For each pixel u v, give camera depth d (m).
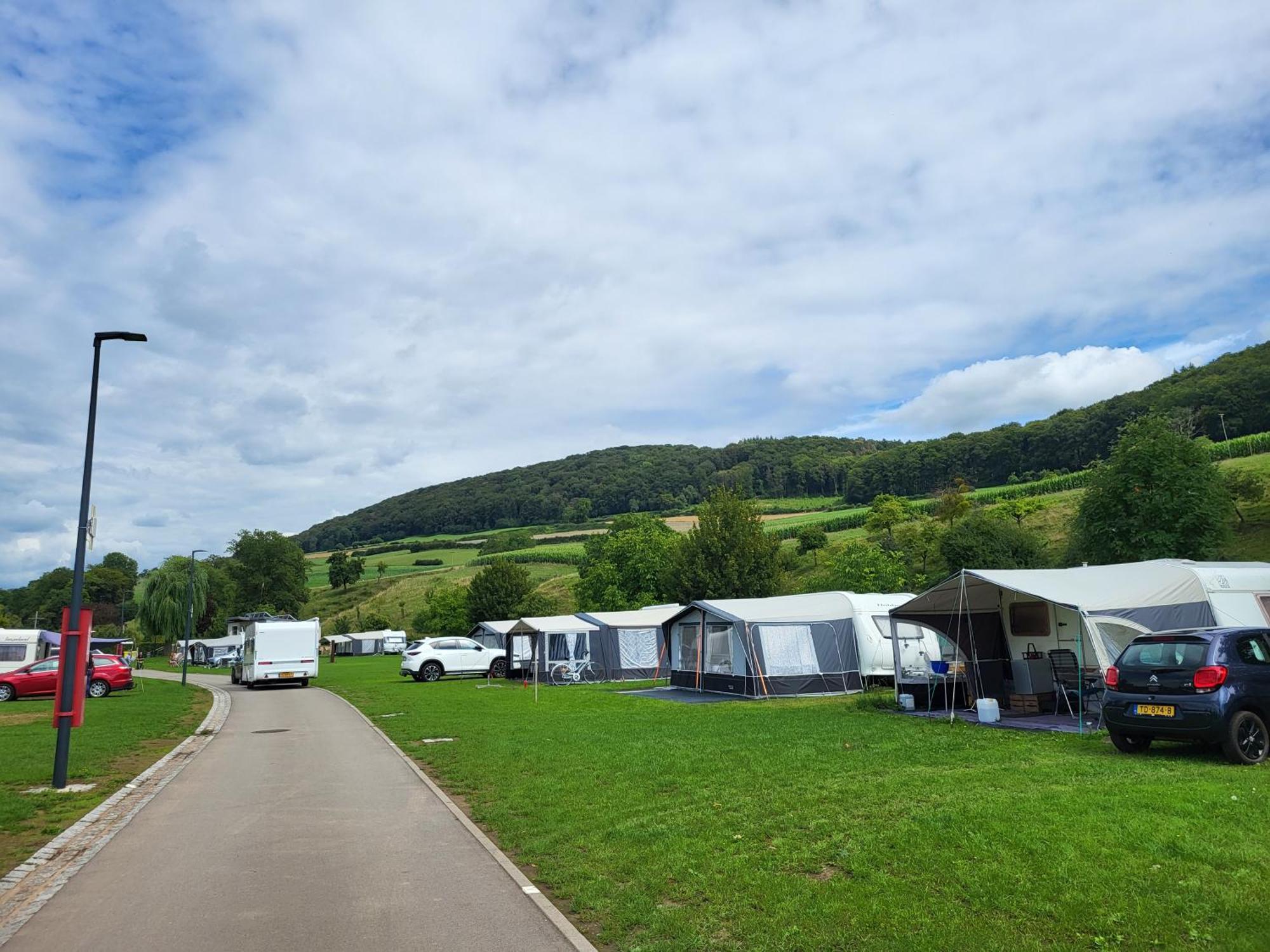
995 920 5.51
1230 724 10.44
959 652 19.84
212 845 8.48
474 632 45.41
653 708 21.73
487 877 7.13
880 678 25.25
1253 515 45.72
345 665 59.97
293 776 12.69
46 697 30.39
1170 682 10.97
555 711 21.50
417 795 10.91
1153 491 32.44
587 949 5.44
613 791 10.28
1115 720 11.50
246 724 20.77
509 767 12.41
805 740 14.00
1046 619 18.94
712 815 8.67
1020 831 7.18
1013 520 59.94
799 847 7.33
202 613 82.00
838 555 52.00
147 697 30.12
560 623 35.03
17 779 12.29
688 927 5.66
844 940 5.30
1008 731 14.77
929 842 7.12
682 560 43.06
